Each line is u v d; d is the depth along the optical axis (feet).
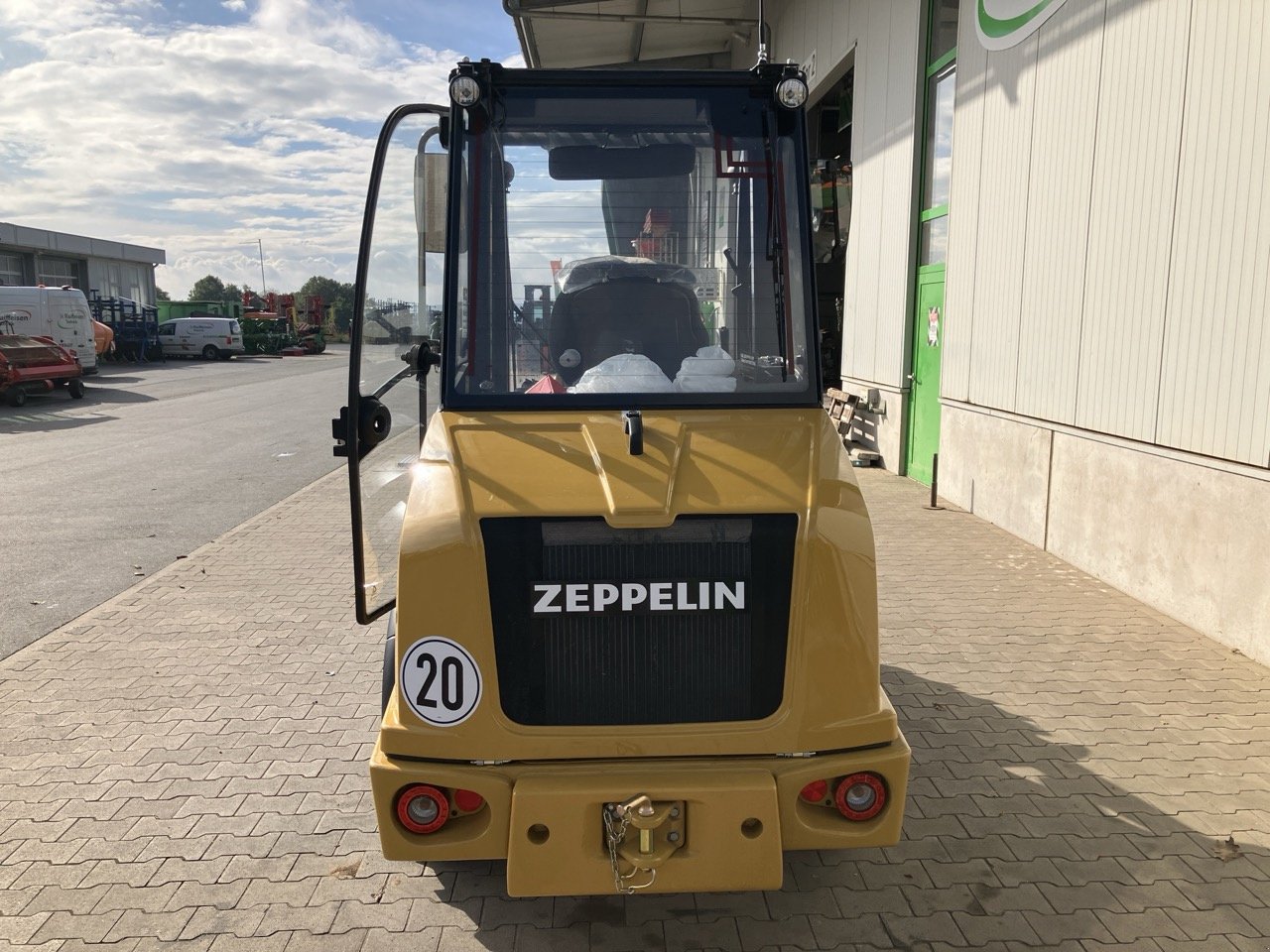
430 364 12.31
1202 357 18.54
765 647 9.13
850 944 10.09
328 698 16.39
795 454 9.94
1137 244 20.54
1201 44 18.35
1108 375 21.74
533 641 9.01
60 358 75.46
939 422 32.40
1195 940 10.07
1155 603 20.24
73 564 25.59
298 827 12.34
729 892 11.00
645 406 10.78
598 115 11.12
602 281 11.13
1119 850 11.68
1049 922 10.39
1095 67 22.03
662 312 11.19
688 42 46.93
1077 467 23.16
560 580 9.01
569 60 48.03
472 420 10.46
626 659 9.09
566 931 10.34
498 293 11.03
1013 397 26.43
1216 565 18.33
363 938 10.22
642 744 8.99
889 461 36.81
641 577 9.05
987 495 28.07
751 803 8.73
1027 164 25.46
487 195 11.07
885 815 9.14
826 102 50.37
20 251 138.21
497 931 10.34
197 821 12.48
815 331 11.16
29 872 11.39
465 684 8.93
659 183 11.23
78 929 10.36
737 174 11.28
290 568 24.76
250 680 17.21
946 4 32.24
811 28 48.32
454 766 8.93
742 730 9.04
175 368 121.70
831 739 9.08
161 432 55.26
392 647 11.54
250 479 39.19
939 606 20.61
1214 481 18.26
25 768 13.94
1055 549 24.30
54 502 34.58
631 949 10.05
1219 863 11.40
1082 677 16.78
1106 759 13.89
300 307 174.91
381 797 8.92
